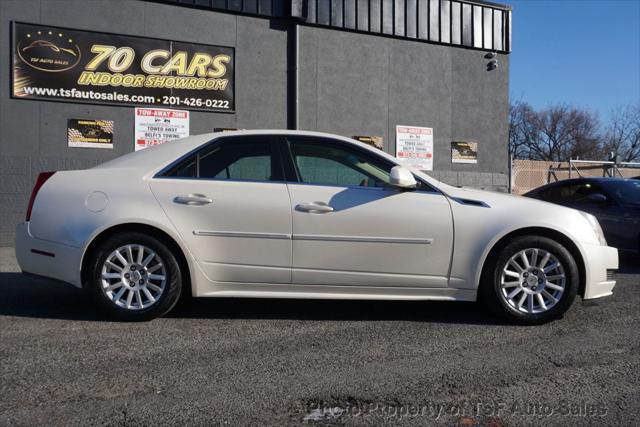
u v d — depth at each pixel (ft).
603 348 13.65
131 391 10.82
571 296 15.37
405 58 41.45
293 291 15.40
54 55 31.81
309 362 12.50
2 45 30.83
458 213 15.37
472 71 43.98
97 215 14.90
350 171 15.84
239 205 15.08
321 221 15.12
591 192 28.30
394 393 10.91
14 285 20.08
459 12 43.27
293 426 9.54
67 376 11.48
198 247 15.02
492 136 44.88
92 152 32.81
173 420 9.68
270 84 37.14
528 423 9.77
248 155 15.83
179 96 34.76
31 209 15.53
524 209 15.61
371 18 39.93
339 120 39.19
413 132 41.75
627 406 10.48
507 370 12.16
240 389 11.00
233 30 36.04
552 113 123.44
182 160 15.58
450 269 15.37
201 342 13.75
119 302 15.10
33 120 31.53
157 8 34.04
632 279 22.63
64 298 18.04
